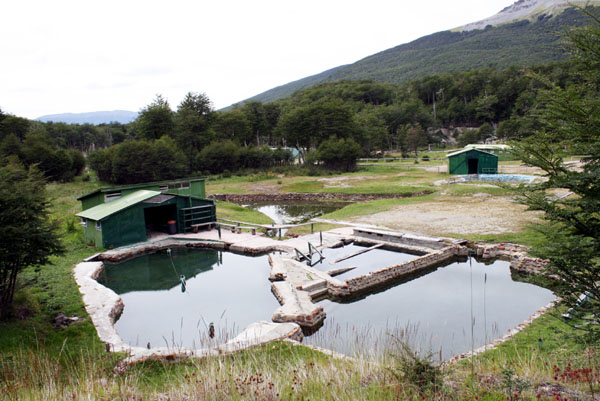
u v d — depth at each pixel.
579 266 5.83
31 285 13.66
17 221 11.46
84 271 17.59
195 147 73.56
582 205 5.61
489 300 14.02
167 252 22.30
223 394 5.82
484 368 7.13
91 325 11.91
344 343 10.63
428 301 14.41
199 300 15.26
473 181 42.28
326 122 71.75
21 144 57.59
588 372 6.08
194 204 26.28
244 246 21.86
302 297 14.30
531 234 20.69
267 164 72.19
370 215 29.36
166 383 7.54
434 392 5.40
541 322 10.81
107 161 57.78
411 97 137.88
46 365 6.86
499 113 116.56
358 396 5.47
